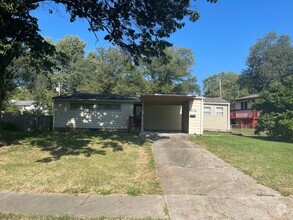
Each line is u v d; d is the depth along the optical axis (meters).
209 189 6.44
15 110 32.41
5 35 11.77
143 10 12.14
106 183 6.84
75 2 12.82
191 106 19.48
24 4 11.15
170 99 19.34
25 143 12.90
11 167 8.33
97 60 43.84
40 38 12.41
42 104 33.66
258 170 8.20
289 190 6.29
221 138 16.59
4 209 5.11
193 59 45.50
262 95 19.77
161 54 13.59
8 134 16.61
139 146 12.81
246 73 57.16
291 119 16.89
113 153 10.88
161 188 6.54
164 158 10.23
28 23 12.02
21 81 26.94
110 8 12.68
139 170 8.32
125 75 40.59
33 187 6.48
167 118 24.97
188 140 15.34
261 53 54.53
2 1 9.66
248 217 4.85
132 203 5.51
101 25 13.52
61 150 11.23
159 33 12.78
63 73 41.72
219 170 8.29
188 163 9.36
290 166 8.76
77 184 6.73
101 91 41.38
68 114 21.72
